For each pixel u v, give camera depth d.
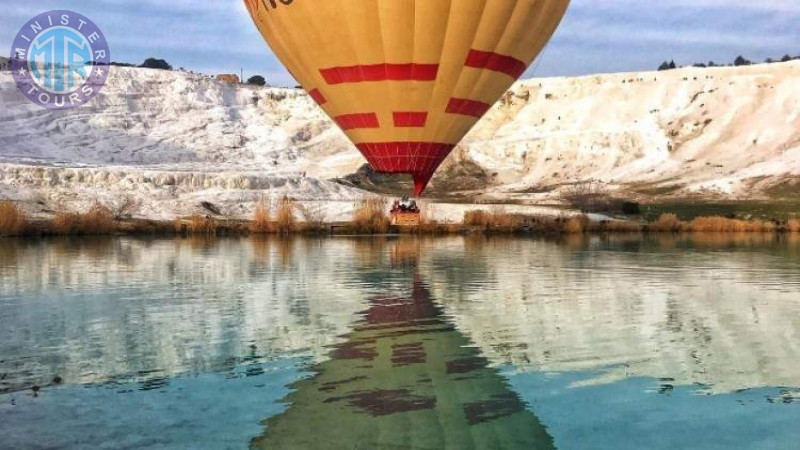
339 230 40.31
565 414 7.87
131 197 47.19
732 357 10.35
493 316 13.50
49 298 15.59
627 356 10.42
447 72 19.27
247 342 11.24
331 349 10.80
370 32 18.69
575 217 44.62
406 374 9.39
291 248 29.22
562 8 20.70
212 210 47.19
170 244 31.20
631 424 7.58
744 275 20.08
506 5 18.94
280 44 20.48
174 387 8.80
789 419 7.72
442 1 18.34
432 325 12.60
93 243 31.56
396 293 16.41
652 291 16.83
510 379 9.20
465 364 9.95
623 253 27.45
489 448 6.90
